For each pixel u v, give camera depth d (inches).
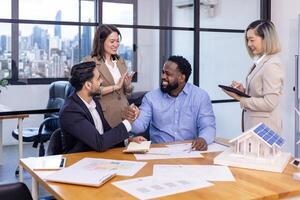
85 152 82.1
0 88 135.1
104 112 114.4
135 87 158.2
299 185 58.4
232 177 62.1
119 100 119.2
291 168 67.4
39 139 151.3
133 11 153.3
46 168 68.7
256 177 62.2
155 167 68.6
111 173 63.5
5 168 163.3
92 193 55.4
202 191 55.4
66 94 136.9
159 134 100.9
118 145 87.7
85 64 88.0
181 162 72.3
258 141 69.7
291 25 167.6
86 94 87.8
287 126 168.2
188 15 164.9
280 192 55.3
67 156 78.2
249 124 103.5
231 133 179.3
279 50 100.0
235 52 178.4
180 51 165.2
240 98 102.8
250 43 102.0
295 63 158.7
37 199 71.2
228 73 177.3
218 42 174.1
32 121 161.8
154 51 161.6
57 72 140.3
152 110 101.3
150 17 157.4
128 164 70.6
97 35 118.9
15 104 137.3
